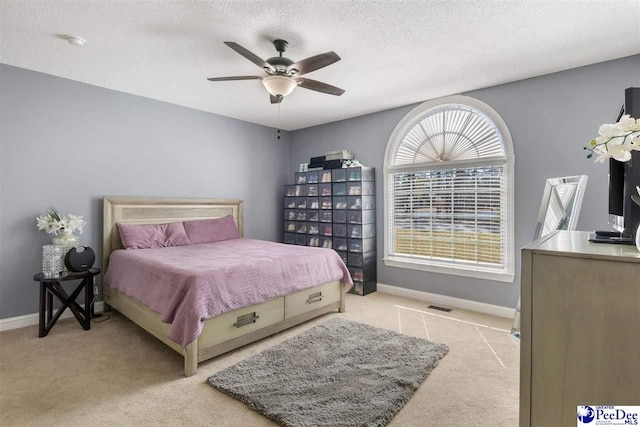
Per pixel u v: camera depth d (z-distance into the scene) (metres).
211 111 4.38
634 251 1.00
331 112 4.40
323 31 2.34
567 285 1.00
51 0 1.97
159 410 1.81
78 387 2.03
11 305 2.98
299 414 1.74
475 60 2.80
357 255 4.21
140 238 3.51
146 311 2.69
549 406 1.02
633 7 2.03
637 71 2.66
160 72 3.09
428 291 3.92
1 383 2.07
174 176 4.08
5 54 2.72
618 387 0.93
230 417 1.75
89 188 3.42
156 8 2.06
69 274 2.93
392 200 4.30
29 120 3.05
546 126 3.09
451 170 3.78
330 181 4.51
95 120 3.44
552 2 2.00
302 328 3.01
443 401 1.89
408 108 4.07
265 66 2.33
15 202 2.99
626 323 0.92
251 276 2.59
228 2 2.00
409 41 2.48
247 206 4.91
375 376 2.12
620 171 1.63
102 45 2.55
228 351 2.49
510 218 3.29
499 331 2.93
